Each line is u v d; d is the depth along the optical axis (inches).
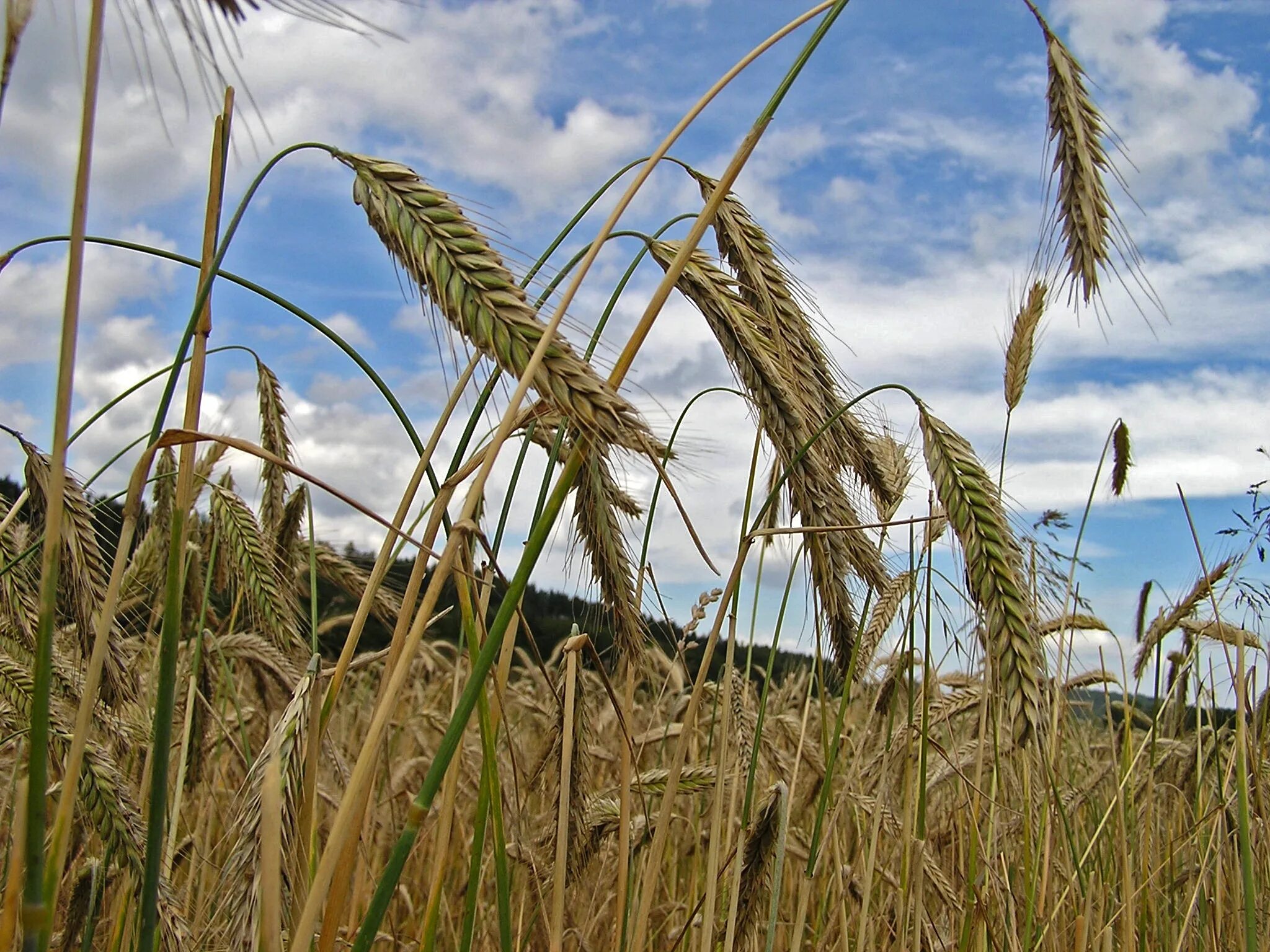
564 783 13.1
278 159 10.2
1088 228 14.7
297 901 10.2
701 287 13.0
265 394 19.9
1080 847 22.8
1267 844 19.2
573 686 13.2
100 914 16.1
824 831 20.3
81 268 7.5
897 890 18.9
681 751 14.0
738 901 15.7
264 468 21.3
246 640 19.6
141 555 20.1
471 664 10.8
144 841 12.2
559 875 13.0
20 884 8.2
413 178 9.6
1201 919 20.2
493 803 11.2
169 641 9.2
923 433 14.0
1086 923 17.1
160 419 9.5
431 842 24.4
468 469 10.8
